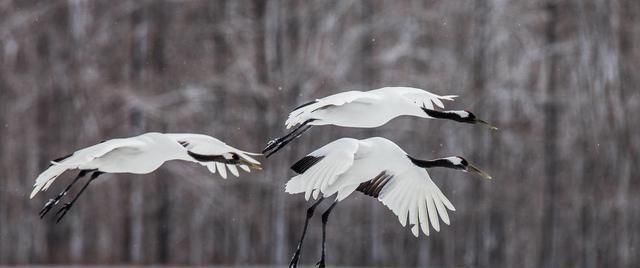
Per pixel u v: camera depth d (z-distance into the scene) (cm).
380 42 3991
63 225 3766
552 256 3878
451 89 3831
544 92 3900
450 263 4031
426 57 3950
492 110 3875
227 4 4009
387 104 1183
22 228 3738
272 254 3712
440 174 3862
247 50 3856
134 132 3772
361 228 4012
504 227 3975
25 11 3953
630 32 3881
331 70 3784
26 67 3903
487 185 3878
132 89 3841
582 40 3834
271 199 3712
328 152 1107
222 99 3844
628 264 3744
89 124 3784
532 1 3900
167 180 3816
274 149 1242
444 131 3816
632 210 3762
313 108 1148
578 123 3847
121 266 3641
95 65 3934
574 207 3822
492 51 3912
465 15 3941
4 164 3741
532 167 3928
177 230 3994
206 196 3769
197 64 3947
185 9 4084
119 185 3819
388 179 1179
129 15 4091
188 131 3784
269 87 3712
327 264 3909
